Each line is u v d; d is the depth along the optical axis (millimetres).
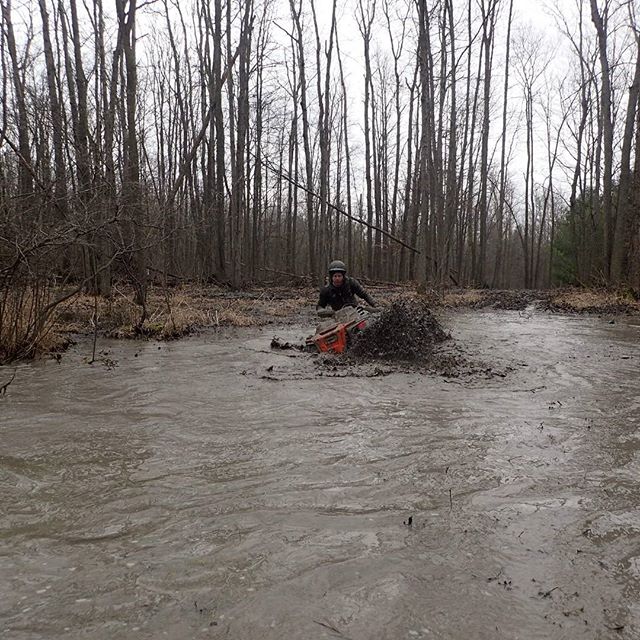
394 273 34812
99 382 5992
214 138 25844
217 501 3010
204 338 9688
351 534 2637
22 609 2025
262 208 32969
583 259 28469
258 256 30047
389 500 3037
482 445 3963
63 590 2154
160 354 7910
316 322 12344
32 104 10969
